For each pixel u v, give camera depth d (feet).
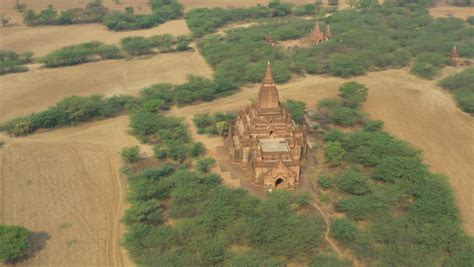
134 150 307.17
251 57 508.94
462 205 255.91
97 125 366.84
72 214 250.98
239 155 296.30
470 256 201.98
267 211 231.30
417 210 234.17
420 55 506.48
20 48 592.60
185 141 329.93
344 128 354.33
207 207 237.86
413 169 266.98
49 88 456.04
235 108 398.21
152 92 413.59
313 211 248.73
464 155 314.14
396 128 357.82
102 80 479.00
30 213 251.60
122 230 237.45
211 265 202.28
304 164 297.94
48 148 327.88
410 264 199.52
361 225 235.61
